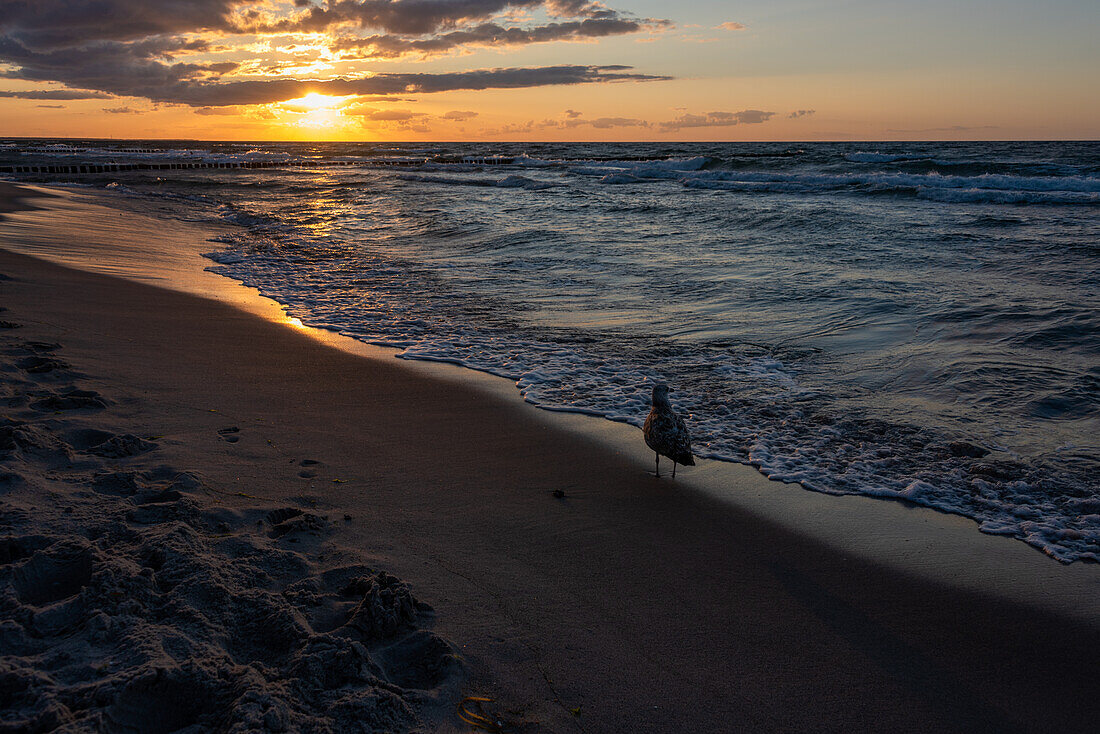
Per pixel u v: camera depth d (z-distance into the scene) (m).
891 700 3.04
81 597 2.89
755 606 3.71
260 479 4.56
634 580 3.88
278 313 10.09
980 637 3.54
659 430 4.98
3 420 4.66
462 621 3.34
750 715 2.88
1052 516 4.84
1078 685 3.20
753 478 5.39
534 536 4.30
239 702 2.43
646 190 31.27
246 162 68.25
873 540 4.50
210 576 3.17
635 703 2.90
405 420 6.13
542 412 6.57
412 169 58.81
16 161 60.72
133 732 2.36
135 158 74.75
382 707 2.59
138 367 6.61
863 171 36.84
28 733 2.18
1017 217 18.00
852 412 6.67
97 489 3.96
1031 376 7.33
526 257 15.36
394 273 13.74
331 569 3.55
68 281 10.19
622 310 10.70
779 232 17.28
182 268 13.27
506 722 2.70
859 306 10.23
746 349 8.67
